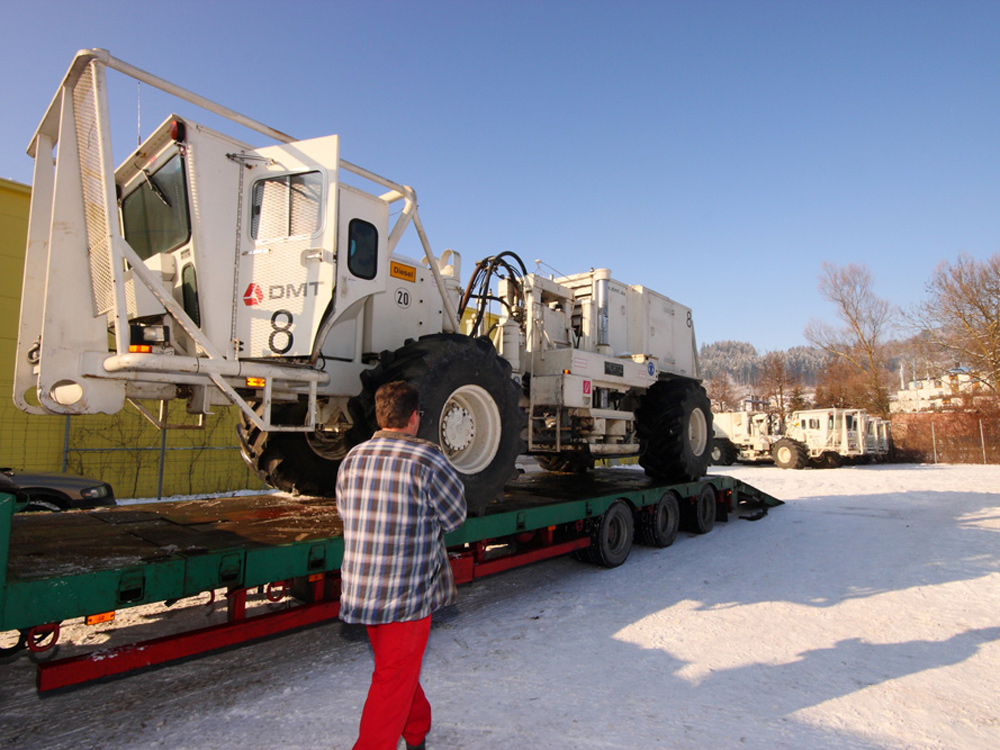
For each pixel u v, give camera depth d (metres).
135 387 3.66
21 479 5.91
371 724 2.14
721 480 8.68
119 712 3.00
